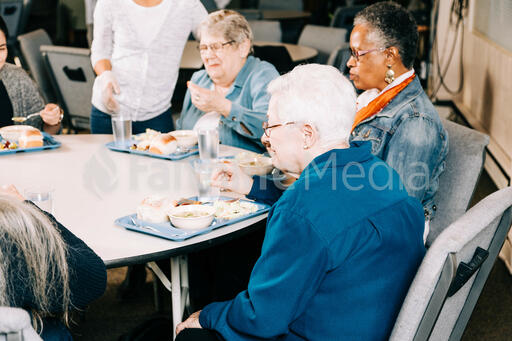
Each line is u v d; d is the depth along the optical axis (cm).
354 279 114
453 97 538
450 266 104
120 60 275
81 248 121
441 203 187
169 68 282
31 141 215
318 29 466
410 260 121
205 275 216
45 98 385
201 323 131
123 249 138
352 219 113
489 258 131
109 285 265
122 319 238
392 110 176
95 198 171
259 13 565
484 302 251
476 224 110
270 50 389
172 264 171
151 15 267
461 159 183
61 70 350
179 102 492
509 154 359
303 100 123
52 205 164
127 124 217
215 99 213
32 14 944
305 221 112
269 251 115
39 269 110
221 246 207
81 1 543
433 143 172
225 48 224
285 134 126
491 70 412
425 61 577
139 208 154
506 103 370
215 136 199
